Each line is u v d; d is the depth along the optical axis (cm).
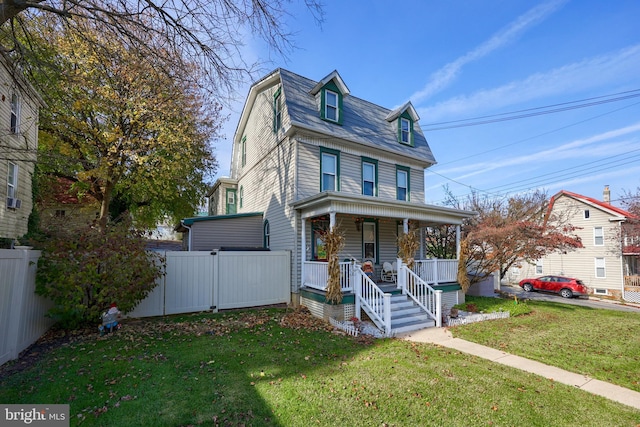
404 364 539
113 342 609
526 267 2653
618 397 441
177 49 548
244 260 1016
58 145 1215
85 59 1020
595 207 2292
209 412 360
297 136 1097
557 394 442
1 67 839
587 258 2323
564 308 1269
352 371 500
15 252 508
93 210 1752
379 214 993
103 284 671
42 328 637
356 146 1222
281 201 1179
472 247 1498
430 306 927
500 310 1072
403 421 357
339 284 839
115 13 462
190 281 929
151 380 438
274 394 411
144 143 1287
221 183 1880
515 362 574
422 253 1394
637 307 1725
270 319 864
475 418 368
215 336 680
